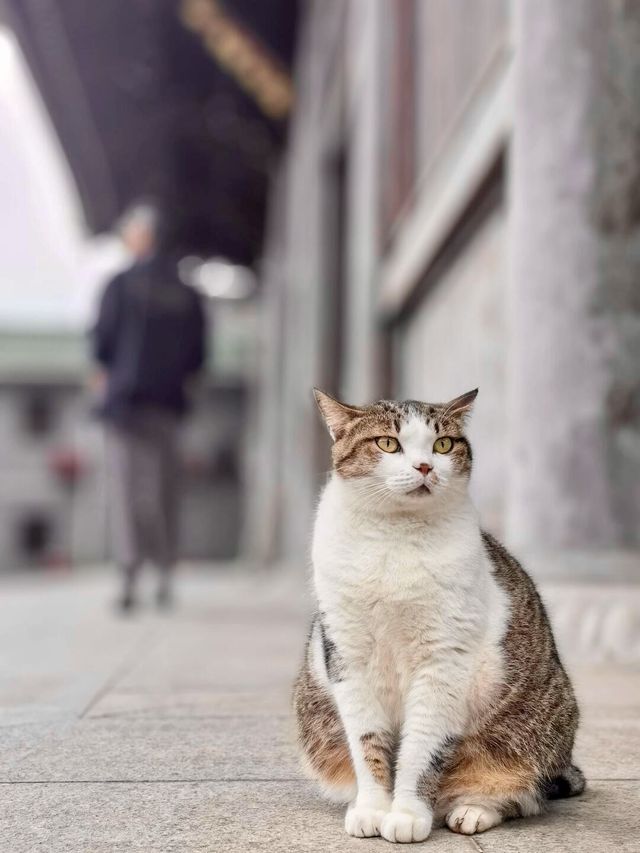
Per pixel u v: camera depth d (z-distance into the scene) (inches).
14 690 133.0
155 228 275.7
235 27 539.2
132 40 533.3
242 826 72.2
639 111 160.4
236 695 126.9
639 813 75.9
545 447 158.7
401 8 308.5
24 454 1191.6
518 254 165.8
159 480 268.8
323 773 81.9
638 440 157.8
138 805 77.0
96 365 276.8
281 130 668.7
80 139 664.4
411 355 312.0
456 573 76.4
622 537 156.9
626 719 106.6
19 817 73.7
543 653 80.7
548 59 162.6
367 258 354.6
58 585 689.6
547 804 79.4
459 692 76.2
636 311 158.9
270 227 825.5
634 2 161.2
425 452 81.5
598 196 159.3
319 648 83.0
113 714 113.6
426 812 72.5
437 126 257.1
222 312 1209.4
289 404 638.5
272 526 701.9
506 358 190.7
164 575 280.1
